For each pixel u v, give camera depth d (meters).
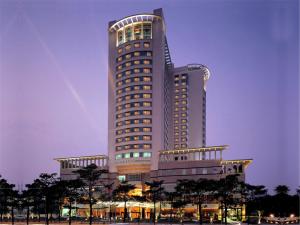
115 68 171.50
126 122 160.25
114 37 177.25
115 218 124.94
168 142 183.62
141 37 169.12
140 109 159.12
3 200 101.75
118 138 161.62
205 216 128.75
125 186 111.94
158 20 169.00
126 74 165.25
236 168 141.38
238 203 112.00
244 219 120.06
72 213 139.88
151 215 136.62
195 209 135.75
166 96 175.38
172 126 197.25
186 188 106.50
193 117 197.62
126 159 156.50
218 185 102.75
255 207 125.94
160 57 164.00
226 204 108.31
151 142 155.88
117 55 172.12
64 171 166.50
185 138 193.62
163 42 168.38
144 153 154.75
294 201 116.56
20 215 136.38
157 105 159.38
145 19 171.62
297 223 108.31
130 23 172.38
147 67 163.25
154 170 152.50
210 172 141.25
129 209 145.88
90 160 167.12
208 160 143.00
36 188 99.31
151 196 111.56
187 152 151.12
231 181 103.81
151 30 169.38
